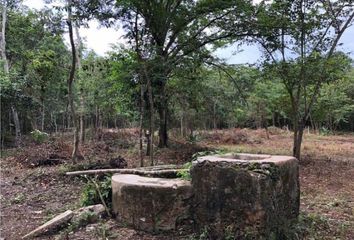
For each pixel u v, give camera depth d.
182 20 13.70
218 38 14.07
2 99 16.20
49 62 18.56
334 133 28.58
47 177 8.49
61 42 21.12
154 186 4.38
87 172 7.43
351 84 24.58
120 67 11.09
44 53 18.84
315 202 6.32
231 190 3.96
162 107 13.97
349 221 5.12
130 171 5.79
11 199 6.57
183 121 20.78
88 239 4.25
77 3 9.44
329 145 18.55
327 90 18.36
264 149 15.82
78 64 17.58
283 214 4.24
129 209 4.54
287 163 4.36
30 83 18.02
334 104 18.06
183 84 14.66
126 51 10.33
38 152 12.05
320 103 16.08
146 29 10.70
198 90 15.52
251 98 21.81
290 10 10.96
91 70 17.34
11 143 18.16
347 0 10.34
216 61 15.23
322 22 10.70
